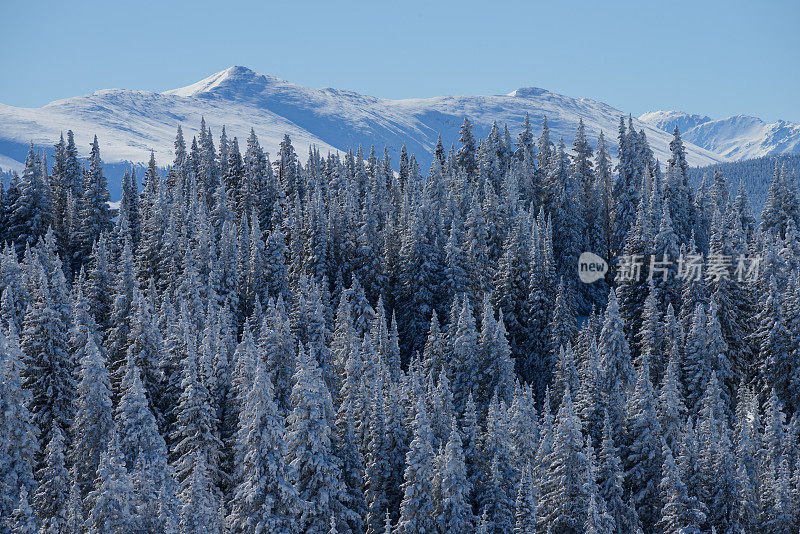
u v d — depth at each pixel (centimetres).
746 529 5191
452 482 4488
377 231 10012
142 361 5953
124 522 4009
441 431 5428
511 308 8869
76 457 5116
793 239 9544
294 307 8338
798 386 7131
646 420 5638
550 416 5731
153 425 4694
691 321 8081
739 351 7894
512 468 4931
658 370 7400
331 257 9894
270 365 5662
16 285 7781
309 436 4369
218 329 6744
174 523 3691
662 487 5141
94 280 8719
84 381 5144
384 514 5112
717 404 6253
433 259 9212
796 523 5197
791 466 5744
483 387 6850
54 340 5838
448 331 7644
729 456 5103
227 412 5538
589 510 4359
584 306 10569
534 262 8806
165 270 9662
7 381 4788
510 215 10450
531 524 4538
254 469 4194
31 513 3706
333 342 7425
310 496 4400
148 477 4331
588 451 4738
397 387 6034
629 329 8831
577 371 7075
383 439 5203
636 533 4778
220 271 9181
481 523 4297
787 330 7300
